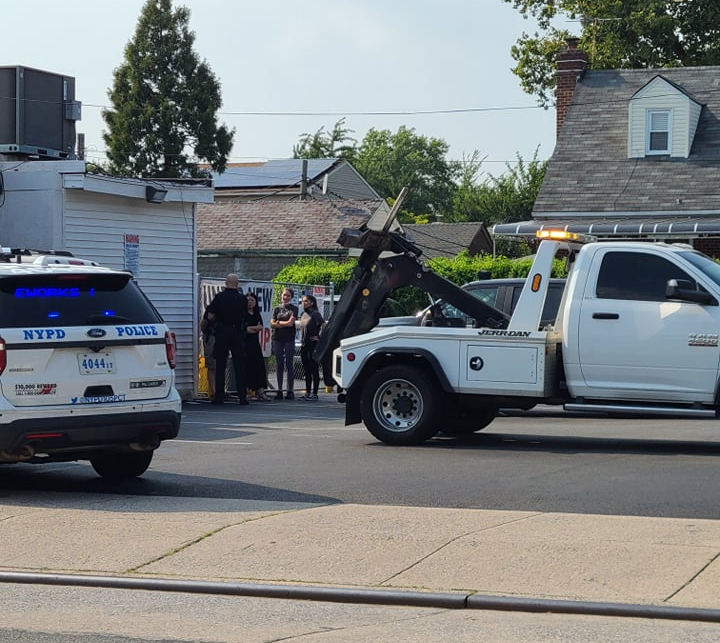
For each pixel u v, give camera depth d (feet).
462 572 25.76
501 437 48.80
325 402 70.79
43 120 68.03
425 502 33.27
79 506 33.22
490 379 44.88
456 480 36.78
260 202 149.79
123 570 26.96
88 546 28.76
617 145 110.22
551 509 32.01
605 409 43.86
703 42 142.00
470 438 48.60
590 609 23.31
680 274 43.55
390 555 27.09
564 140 112.47
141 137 179.83
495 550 27.02
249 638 21.61
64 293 34.96
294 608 24.16
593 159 109.60
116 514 31.73
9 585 26.40
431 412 45.47
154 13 180.96
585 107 115.14
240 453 44.16
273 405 67.97
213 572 26.55
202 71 182.29
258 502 33.53
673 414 43.21
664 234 97.96
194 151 180.86
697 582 24.50
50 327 34.19
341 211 144.25
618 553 26.48
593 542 27.35
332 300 89.56
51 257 38.78
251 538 28.78
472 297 49.78
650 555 26.25
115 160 179.83
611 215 104.06
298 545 28.09
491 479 36.88
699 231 95.86
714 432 50.21
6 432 33.37
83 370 34.60
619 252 44.37
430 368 45.96
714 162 106.11
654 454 42.63
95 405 34.63
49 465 42.60
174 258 69.67
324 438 49.19
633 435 49.24
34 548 28.78
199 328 71.36
